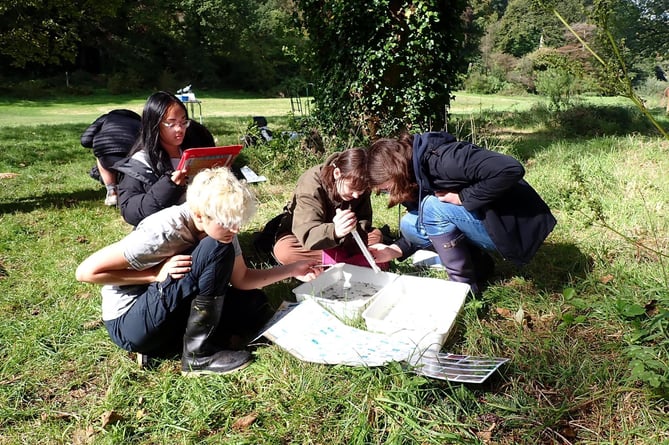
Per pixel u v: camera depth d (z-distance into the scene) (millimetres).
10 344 2953
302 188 3420
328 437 2180
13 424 2365
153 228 2508
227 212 2346
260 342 2846
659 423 2174
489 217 3023
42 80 33844
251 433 2232
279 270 3104
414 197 3232
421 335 2676
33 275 3945
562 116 11633
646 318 2916
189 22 41906
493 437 2162
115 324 2641
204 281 2486
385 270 3723
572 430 2180
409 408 2252
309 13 8070
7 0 8789
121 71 37656
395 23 7410
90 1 9516
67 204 6180
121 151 4094
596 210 2570
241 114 20109
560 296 3258
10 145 10359
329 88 7871
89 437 2256
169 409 2389
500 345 2770
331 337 2750
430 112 7664
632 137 8867
